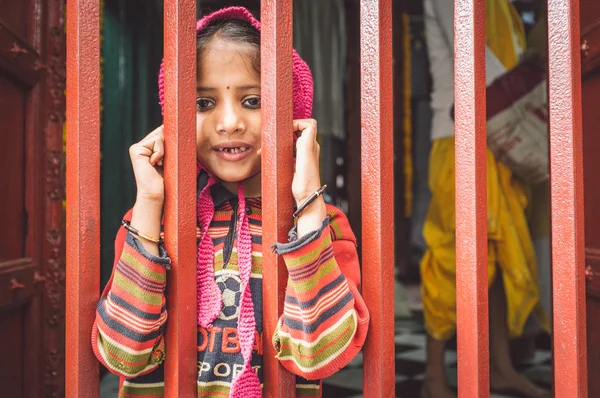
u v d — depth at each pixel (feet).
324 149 13.07
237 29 3.17
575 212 2.72
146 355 2.72
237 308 3.07
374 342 2.74
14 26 4.60
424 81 15.72
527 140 6.82
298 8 11.46
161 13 11.60
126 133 9.98
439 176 7.15
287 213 2.72
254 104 3.16
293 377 2.81
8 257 4.56
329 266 2.67
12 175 4.67
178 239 2.67
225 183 3.42
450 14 7.16
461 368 2.77
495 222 6.75
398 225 17.02
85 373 2.73
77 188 2.70
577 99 2.73
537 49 7.42
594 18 4.10
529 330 8.21
